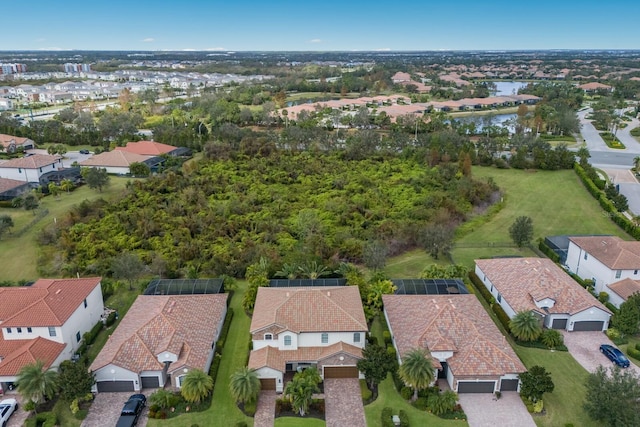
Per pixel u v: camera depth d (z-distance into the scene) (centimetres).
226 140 13475
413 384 4131
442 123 16025
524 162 11844
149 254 6831
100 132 14975
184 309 5134
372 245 6525
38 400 4088
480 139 13450
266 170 10812
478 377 4297
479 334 4625
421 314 5028
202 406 4197
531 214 8919
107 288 6084
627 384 3762
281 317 4669
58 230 7519
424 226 7619
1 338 4731
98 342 5156
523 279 5741
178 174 10312
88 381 4128
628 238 7762
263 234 7406
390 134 14550
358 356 4534
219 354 4856
